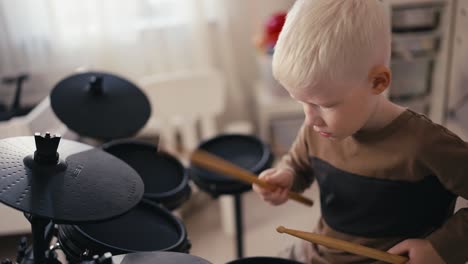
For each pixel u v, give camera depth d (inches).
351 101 30.7
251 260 35.9
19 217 46.0
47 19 79.9
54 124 65.3
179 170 48.1
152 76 88.6
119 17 83.2
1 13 78.1
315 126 32.4
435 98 64.4
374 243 36.6
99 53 84.2
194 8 85.7
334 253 38.4
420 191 33.9
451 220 33.9
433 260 32.9
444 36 62.8
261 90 90.3
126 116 48.9
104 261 28.0
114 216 29.3
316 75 29.5
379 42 30.4
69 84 48.5
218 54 92.7
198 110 79.7
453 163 32.1
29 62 81.2
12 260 38.2
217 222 78.0
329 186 38.0
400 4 66.1
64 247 33.2
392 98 69.2
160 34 86.7
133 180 33.2
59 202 28.7
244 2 92.0
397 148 33.4
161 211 39.8
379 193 34.9
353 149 35.5
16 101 71.9
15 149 31.6
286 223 46.6
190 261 30.0
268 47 85.1
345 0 30.2
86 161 33.1
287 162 41.9
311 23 29.8
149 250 34.4
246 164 49.3
